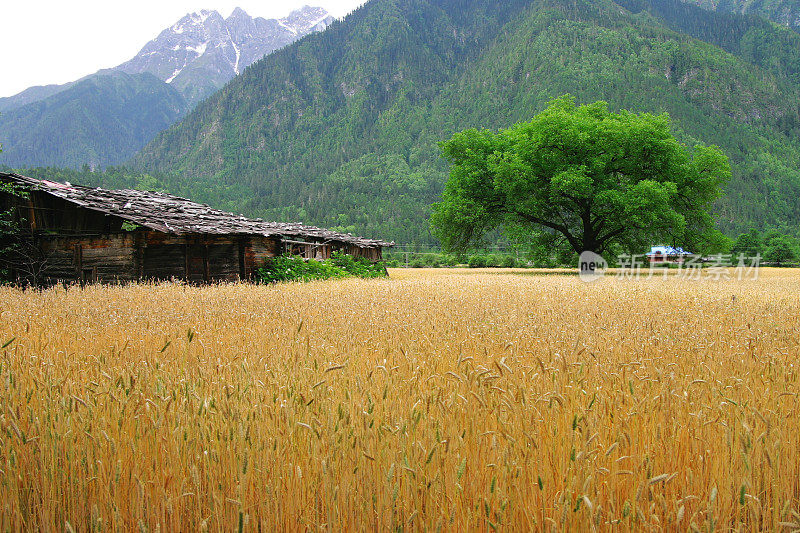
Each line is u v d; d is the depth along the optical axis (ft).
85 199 57.52
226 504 8.19
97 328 22.24
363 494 8.50
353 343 18.75
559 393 11.98
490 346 18.24
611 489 8.49
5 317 24.30
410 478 8.39
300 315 27.27
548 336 20.16
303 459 9.07
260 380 13.05
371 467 8.86
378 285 57.52
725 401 11.69
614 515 8.00
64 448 9.09
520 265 241.14
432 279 84.99
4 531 7.70
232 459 8.67
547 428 10.19
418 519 8.16
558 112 137.39
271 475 8.46
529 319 25.62
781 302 41.70
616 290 53.21
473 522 8.13
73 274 56.44
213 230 59.62
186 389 11.43
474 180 146.00
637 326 24.27
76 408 10.23
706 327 24.79
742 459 9.30
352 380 13.20
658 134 134.72
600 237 148.05
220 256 65.00
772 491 9.27
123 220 54.80
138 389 11.41
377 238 519.19
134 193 82.53
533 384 12.78
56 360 14.96
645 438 10.13
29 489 8.55
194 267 61.36
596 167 130.41
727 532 8.47
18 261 57.41
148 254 57.52
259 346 18.31
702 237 135.85
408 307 31.19
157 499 8.24
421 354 16.26
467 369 13.00
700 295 47.83
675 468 9.41
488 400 11.39
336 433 9.41
